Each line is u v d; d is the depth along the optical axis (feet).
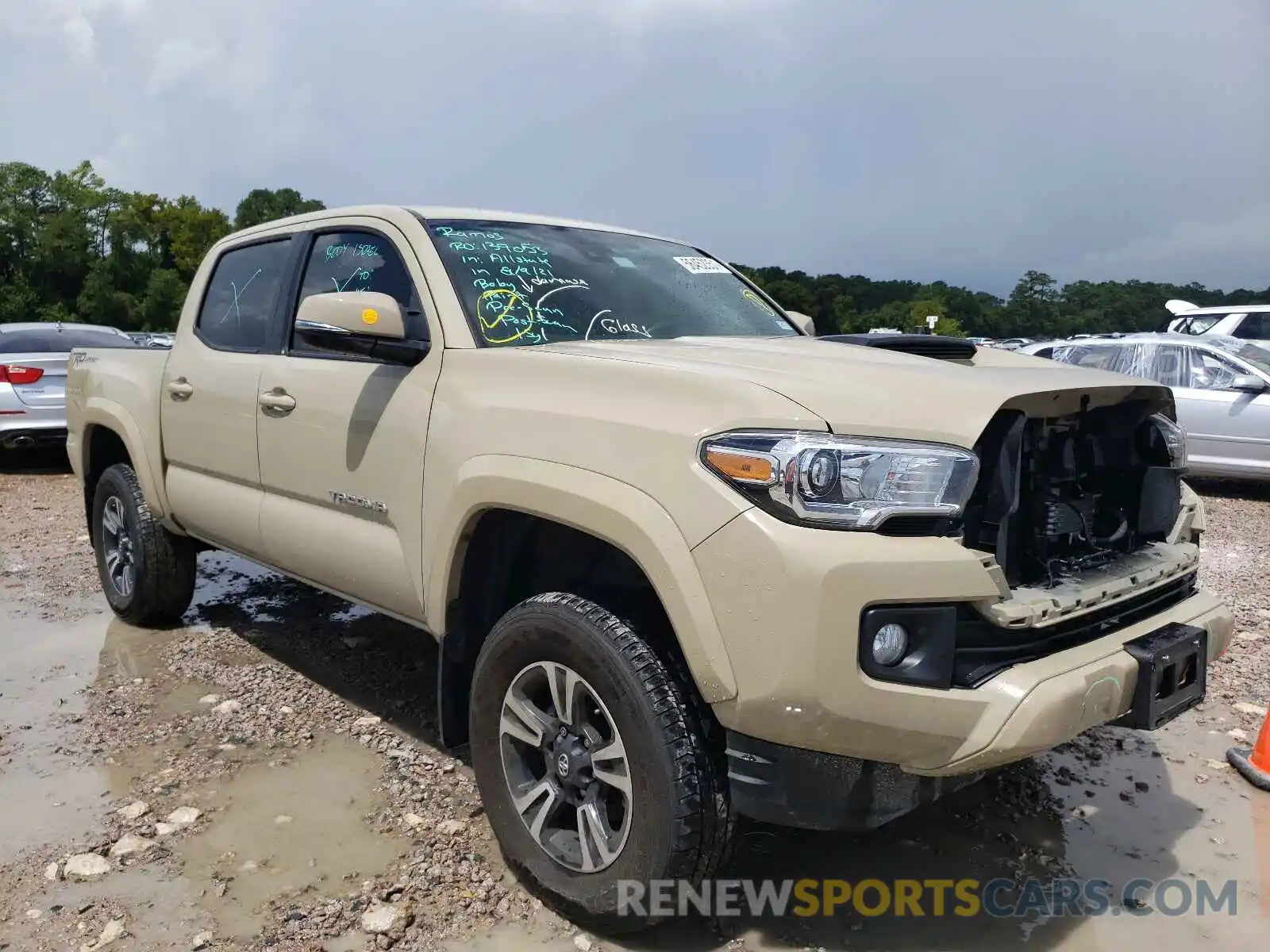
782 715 6.71
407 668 14.34
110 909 8.34
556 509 7.78
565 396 8.20
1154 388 8.48
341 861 9.18
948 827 10.05
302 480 11.22
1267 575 20.43
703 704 7.48
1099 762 11.62
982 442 7.38
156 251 256.52
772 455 6.77
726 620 6.82
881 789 7.02
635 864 7.50
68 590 18.53
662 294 11.46
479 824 9.88
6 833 9.59
